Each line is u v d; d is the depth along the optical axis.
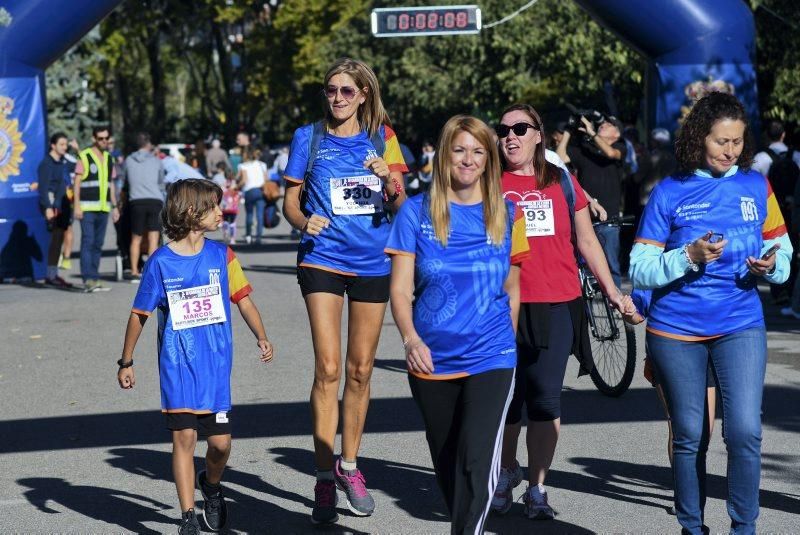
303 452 8.48
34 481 7.81
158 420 9.57
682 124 5.95
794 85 26.67
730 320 5.85
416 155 45.19
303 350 12.77
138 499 7.38
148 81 79.19
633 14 20.05
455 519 5.38
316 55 55.06
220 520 6.65
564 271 6.86
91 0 19.72
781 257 5.95
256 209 27.81
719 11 20.12
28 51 19.70
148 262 6.50
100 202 18.53
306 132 7.10
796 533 6.42
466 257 5.57
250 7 59.91
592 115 12.54
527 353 6.80
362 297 7.04
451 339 5.55
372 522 6.86
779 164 16.39
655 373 6.20
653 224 5.96
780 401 9.88
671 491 7.34
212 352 6.46
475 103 40.69
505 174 6.89
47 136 20.17
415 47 42.97
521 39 35.75
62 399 10.45
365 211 6.97
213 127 70.12
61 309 16.62
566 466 7.95
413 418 9.44
